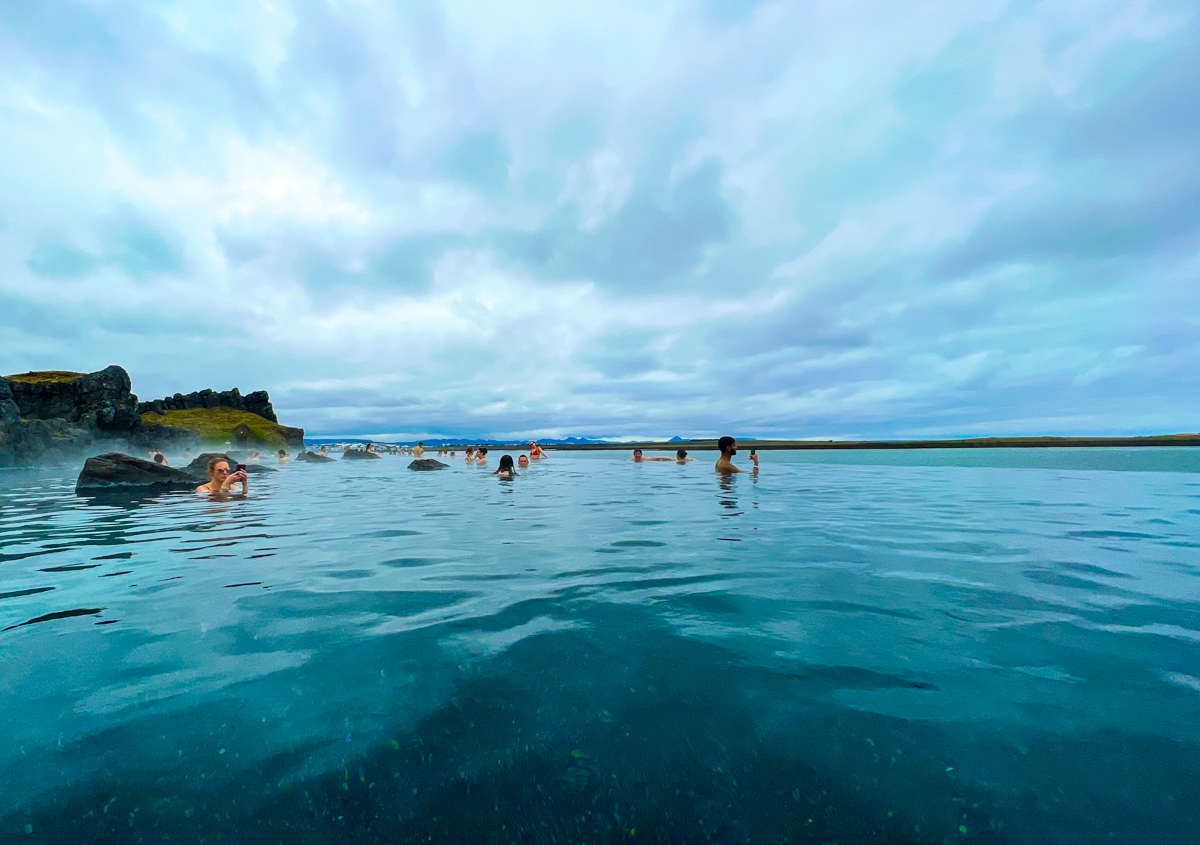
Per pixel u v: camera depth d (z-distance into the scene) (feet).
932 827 4.66
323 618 9.97
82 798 5.02
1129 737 5.76
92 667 7.77
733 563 14.46
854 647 8.36
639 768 5.48
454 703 6.72
